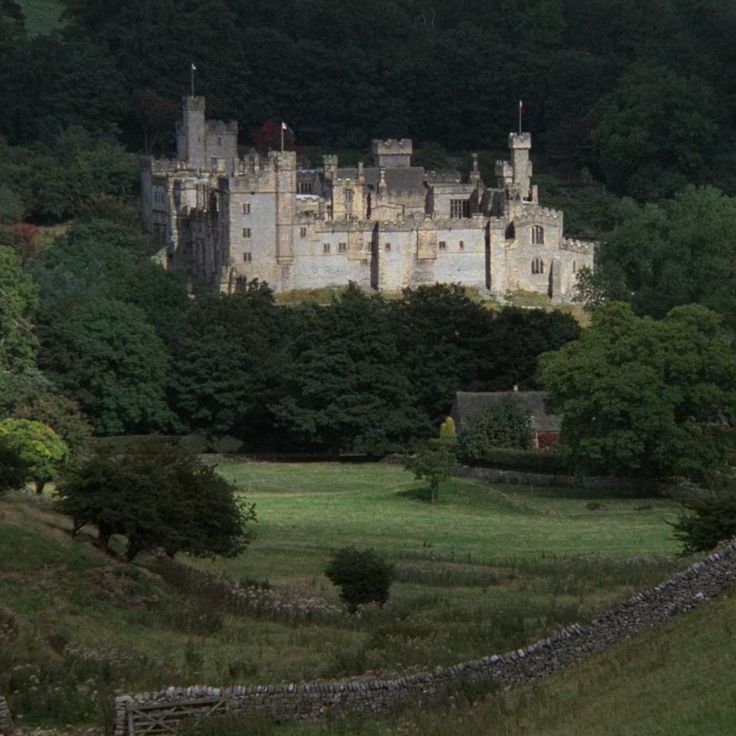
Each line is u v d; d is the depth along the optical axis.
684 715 185.00
